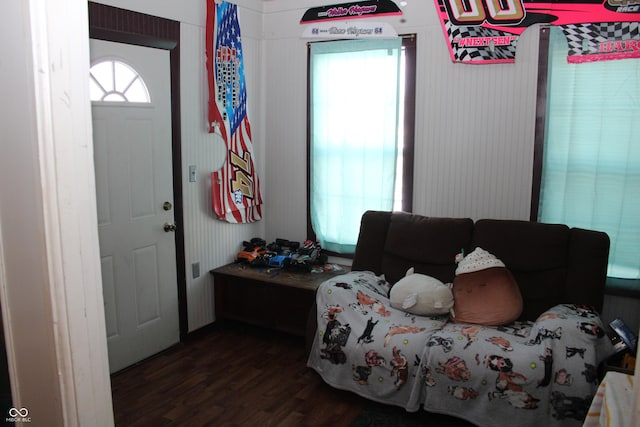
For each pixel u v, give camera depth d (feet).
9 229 2.43
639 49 9.30
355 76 12.01
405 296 9.50
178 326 11.68
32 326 2.50
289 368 10.55
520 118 10.53
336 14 12.16
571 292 9.23
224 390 9.62
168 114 10.83
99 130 9.47
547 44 10.07
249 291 12.11
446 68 11.14
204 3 11.36
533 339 8.10
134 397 9.32
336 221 12.80
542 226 9.75
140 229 10.48
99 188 9.57
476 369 7.80
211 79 11.57
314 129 12.72
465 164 11.23
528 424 7.60
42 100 2.28
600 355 7.77
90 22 9.07
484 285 9.27
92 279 2.57
